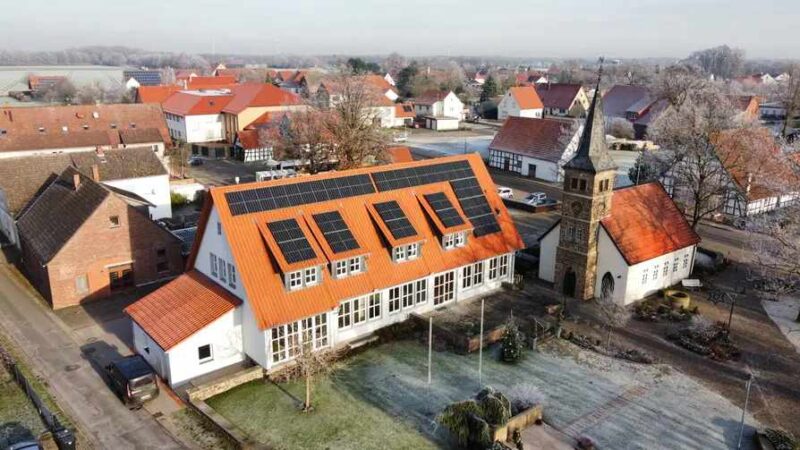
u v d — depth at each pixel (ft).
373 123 268.82
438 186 166.20
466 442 104.63
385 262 146.72
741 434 110.11
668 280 175.94
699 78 368.48
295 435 108.27
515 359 135.23
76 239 157.99
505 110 546.67
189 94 433.89
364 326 143.54
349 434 108.78
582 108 531.50
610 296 163.63
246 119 385.29
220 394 121.19
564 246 167.43
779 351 140.77
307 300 131.34
